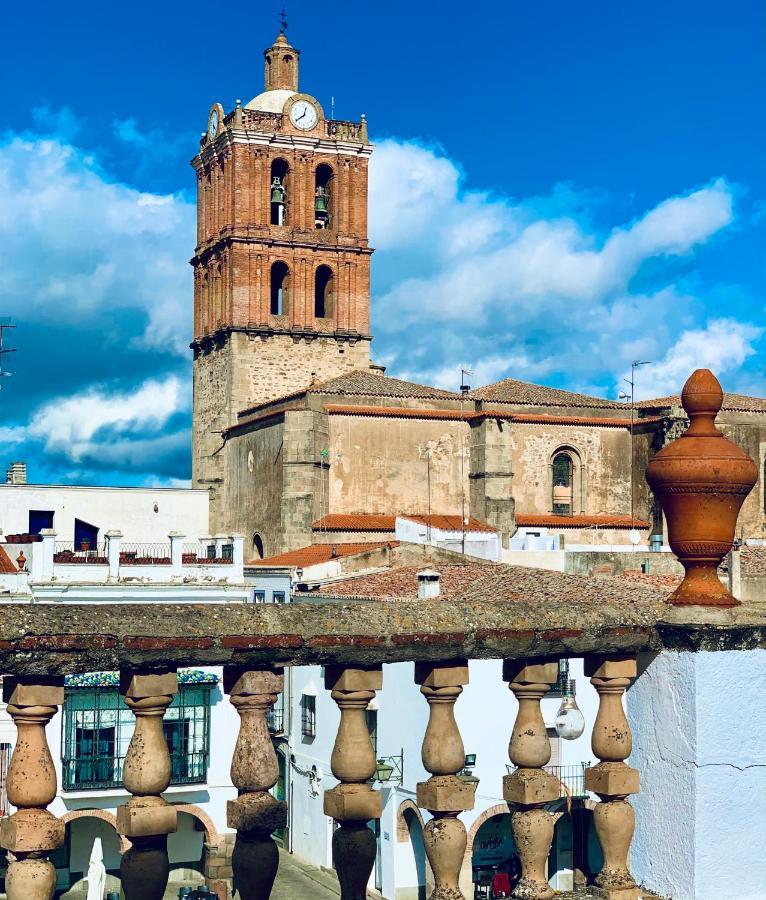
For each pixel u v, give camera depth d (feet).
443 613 27.81
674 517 30.45
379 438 279.28
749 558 178.91
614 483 295.48
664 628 29.86
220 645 25.40
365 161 341.21
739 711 29.68
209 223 342.03
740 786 29.63
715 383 30.60
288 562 235.40
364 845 26.66
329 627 26.45
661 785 30.17
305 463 270.87
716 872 29.43
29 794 23.94
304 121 335.67
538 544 254.06
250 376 324.80
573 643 28.89
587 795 108.99
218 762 127.54
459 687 27.86
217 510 315.58
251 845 25.79
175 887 123.54
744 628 29.63
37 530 244.22
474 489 283.18
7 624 23.84
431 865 27.53
